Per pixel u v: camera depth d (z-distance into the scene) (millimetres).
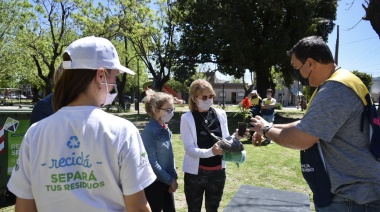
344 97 2023
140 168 1457
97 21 22562
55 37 22266
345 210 2072
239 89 72188
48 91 22125
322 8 23656
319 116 2037
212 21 21422
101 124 1435
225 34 20438
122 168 1423
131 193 1425
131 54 31344
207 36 22250
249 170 7516
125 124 1491
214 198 3533
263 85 23938
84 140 1411
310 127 2047
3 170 4949
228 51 23672
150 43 26406
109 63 1529
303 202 3758
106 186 1421
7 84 37469
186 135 3488
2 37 22609
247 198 3859
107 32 22469
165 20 25875
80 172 1410
